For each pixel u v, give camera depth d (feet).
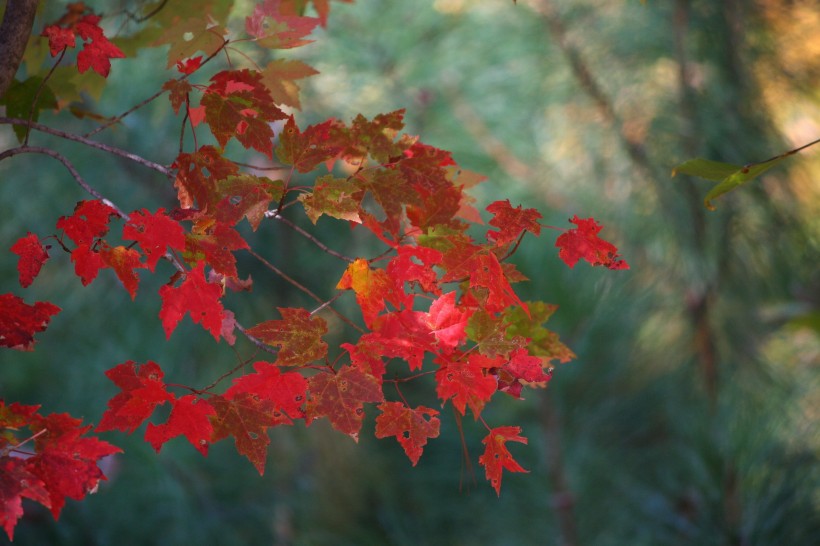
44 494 6.79
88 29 7.30
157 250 7.03
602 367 14.08
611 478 13.75
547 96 15.03
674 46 14.20
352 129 7.41
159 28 8.29
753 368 14.40
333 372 7.11
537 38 14.82
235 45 12.73
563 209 15.10
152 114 14.62
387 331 7.17
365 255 15.34
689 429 13.11
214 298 7.04
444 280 7.22
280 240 15.21
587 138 14.90
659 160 14.37
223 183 7.11
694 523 12.69
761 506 12.05
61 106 8.11
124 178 14.93
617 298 14.17
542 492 14.02
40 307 6.98
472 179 7.78
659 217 14.33
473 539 15.24
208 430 7.02
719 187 7.37
